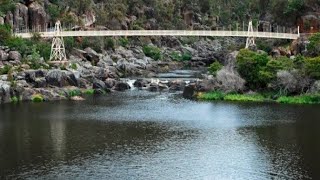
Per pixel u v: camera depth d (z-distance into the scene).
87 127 112.38
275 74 145.75
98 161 87.56
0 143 98.69
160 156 90.38
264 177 79.44
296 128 108.56
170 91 167.25
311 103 136.75
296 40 196.38
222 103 140.38
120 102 145.12
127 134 105.94
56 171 82.38
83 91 160.62
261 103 138.88
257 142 98.31
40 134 105.75
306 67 143.00
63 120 119.50
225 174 80.94
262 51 193.12
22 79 151.50
